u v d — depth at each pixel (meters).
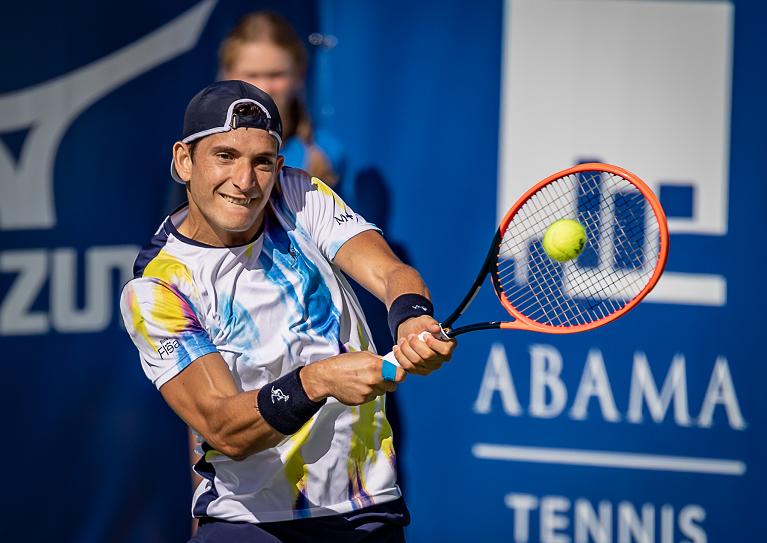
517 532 16.58
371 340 10.16
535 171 16.38
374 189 16.61
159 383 9.11
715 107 16.08
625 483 16.41
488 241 16.48
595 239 15.91
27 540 16.83
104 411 16.77
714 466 16.28
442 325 9.52
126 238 16.64
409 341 8.30
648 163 16.19
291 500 9.69
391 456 10.09
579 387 16.33
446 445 16.58
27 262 16.61
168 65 16.56
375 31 16.48
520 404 16.44
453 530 16.64
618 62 16.17
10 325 16.64
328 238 9.98
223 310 9.40
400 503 10.26
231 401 8.67
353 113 16.58
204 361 8.99
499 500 16.56
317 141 16.31
